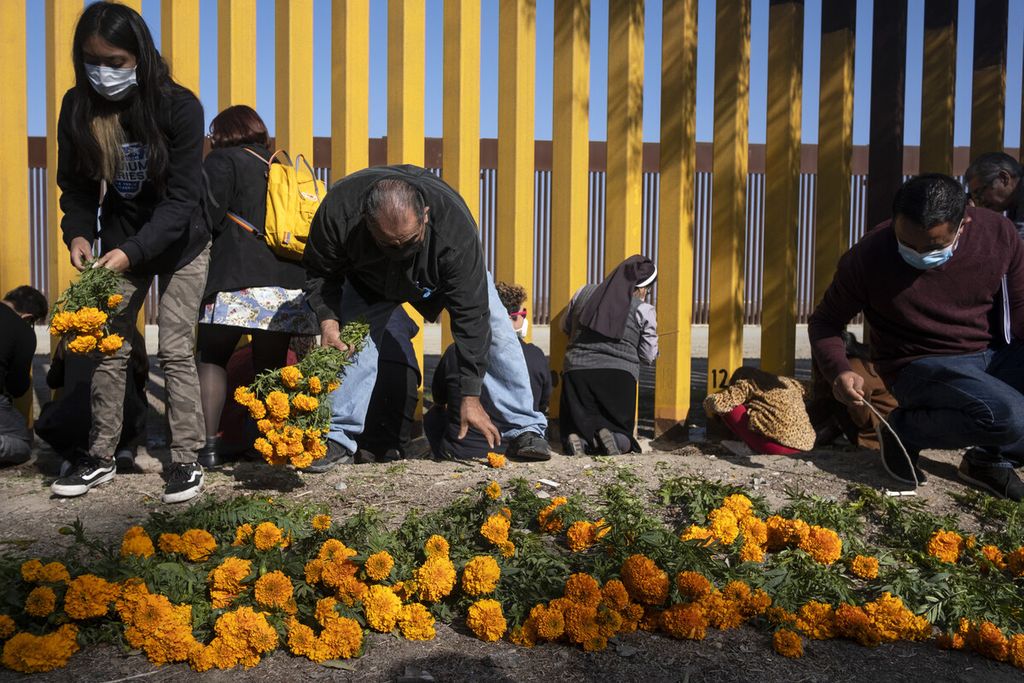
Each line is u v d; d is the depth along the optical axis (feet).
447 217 10.89
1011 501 12.35
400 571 9.29
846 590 9.64
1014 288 12.58
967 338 12.80
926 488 13.05
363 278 11.89
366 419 15.16
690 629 8.71
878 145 19.62
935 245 11.90
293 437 11.18
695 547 9.70
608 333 16.34
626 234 17.99
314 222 11.25
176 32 17.04
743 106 18.33
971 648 8.93
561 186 18.04
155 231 11.40
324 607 8.41
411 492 12.30
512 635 8.68
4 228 16.78
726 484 12.75
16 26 16.65
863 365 15.94
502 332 14.32
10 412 14.61
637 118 17.98
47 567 8.65
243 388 11.29
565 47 17.81
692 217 18.34
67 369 13.85
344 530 9.85
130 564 8.89
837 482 13.16
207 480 12.78
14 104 16.70
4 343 14.71
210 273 13.16
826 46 18.92
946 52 19.98
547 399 16.34
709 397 16.39
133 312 12.35
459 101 17.51
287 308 13.34
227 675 8.00
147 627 8.08
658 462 14.34
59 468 14.47
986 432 12.08
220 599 8.82
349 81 17.25
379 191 10.00
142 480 12.92
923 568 10.66
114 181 11.85
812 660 8.56
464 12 17.34
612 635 8.61
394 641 8.67
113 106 11.50
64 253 16.90
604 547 10.03
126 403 13.87
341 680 7.93
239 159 13.21
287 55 17.12
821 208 19.12
